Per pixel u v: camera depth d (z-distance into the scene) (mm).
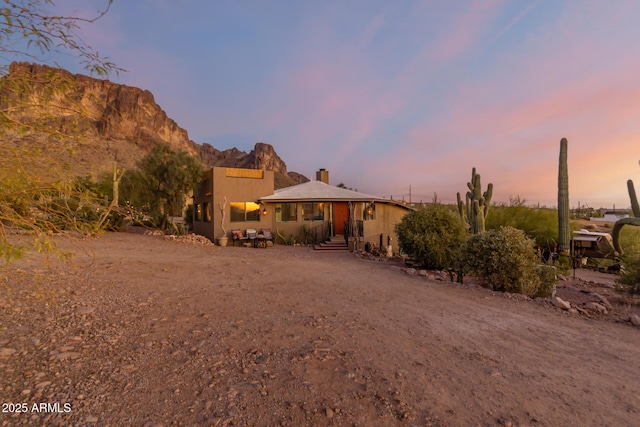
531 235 21828
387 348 4422
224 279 8594
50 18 2209
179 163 19969
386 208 25438
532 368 4055
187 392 3070
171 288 7176
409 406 3037
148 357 3740
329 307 6383
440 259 12016
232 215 19109
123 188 18859
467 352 4461
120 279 7492
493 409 3088
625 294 8656
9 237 2305
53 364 3389
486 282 9070
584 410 3154
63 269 7637
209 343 4230
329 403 3010
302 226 20734
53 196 2459
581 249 19625
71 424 2521
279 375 3471
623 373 4027
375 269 11578
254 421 2703
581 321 6195
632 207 13281
